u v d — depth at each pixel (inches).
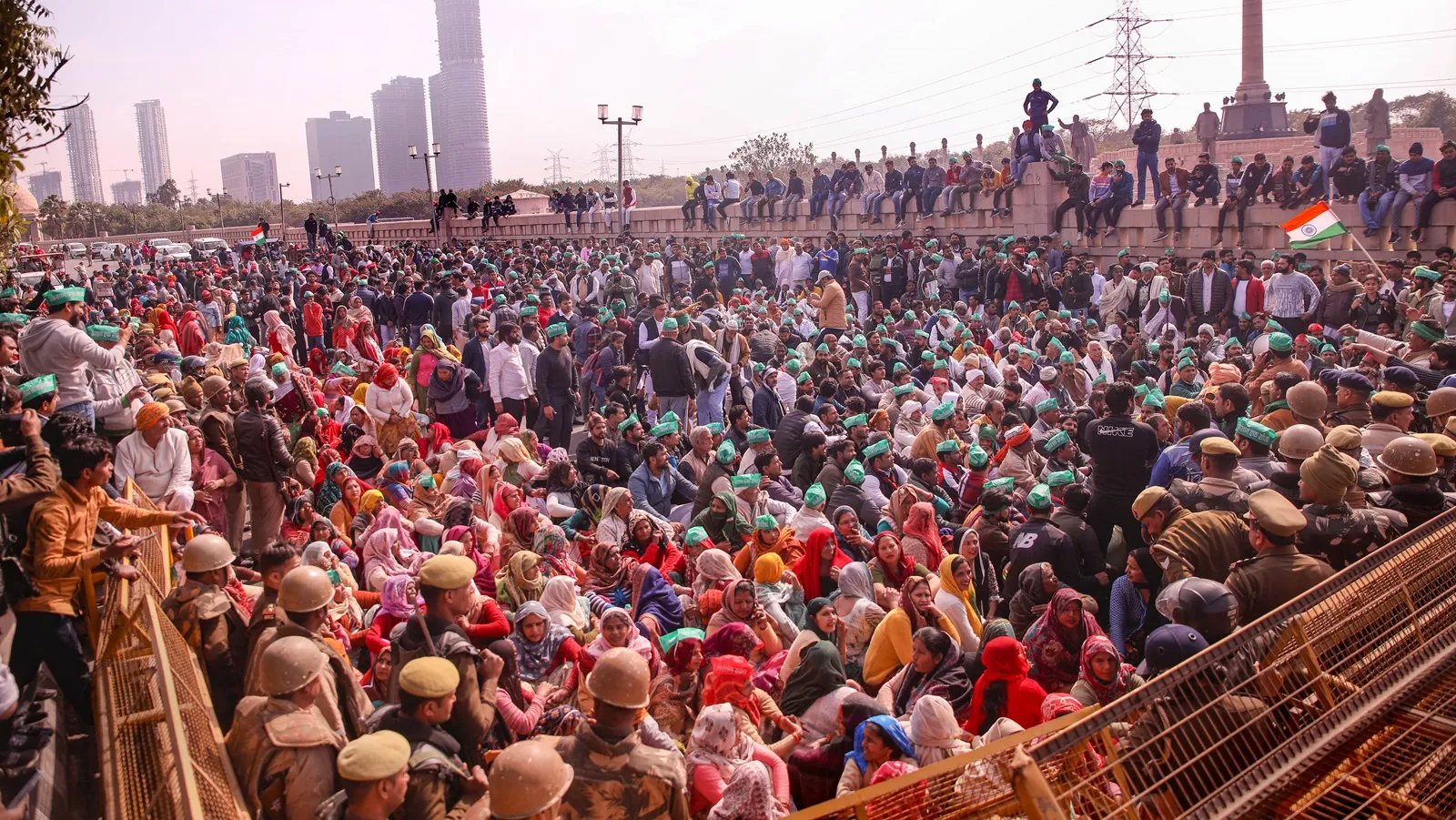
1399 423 319.3
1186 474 307.9
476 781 168.6
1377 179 754.8
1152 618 279.6
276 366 439.5
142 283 1163.9
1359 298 609.6
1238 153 1471.5
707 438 417.4
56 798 199.0
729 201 1331.2
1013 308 709.3
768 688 251.3
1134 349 601.3
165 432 312.5
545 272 1064.8
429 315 799.1
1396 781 153.6
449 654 184.7
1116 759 139.9
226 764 162.1
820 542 304.0
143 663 195.2
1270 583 217.5
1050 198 943.7
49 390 265.1
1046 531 296.0
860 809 141.5
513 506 361.4
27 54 376.8
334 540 307.6
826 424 454.6
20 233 454.3
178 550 297.9
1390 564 190.2
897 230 1082.1
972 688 237.9
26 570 214.8
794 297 846.5
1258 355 528.1
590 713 225.5
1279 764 153.1
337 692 187.2
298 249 1834.4
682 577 320.8
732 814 173.6
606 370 595.2
